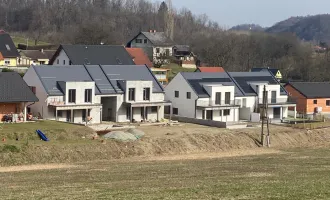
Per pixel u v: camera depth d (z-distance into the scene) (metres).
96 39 121.56
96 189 28.33
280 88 75.94
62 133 47.75
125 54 84.94
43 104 57.31
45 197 25.77
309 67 115.25
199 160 45.38
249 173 35.94
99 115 60.12
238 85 72.88
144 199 24.44
